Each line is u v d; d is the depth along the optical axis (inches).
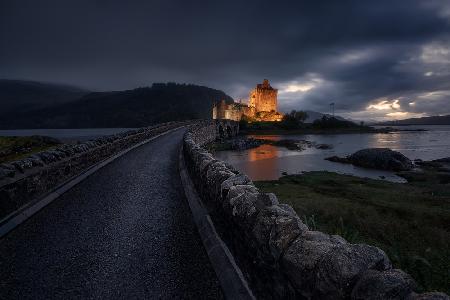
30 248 216.2
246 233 157.9
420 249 385.1
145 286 170.1
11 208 266.8
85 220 269.9
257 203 159.6
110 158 609.0
